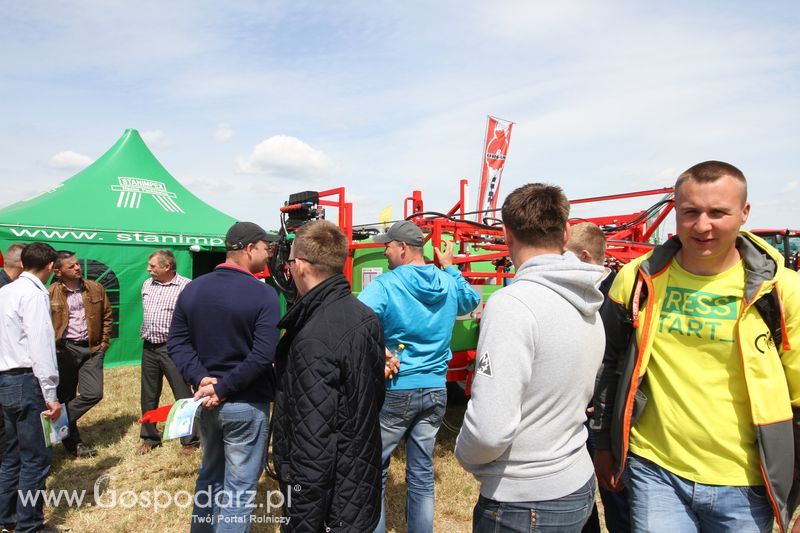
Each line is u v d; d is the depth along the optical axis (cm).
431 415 286
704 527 172
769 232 1046
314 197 409
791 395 160
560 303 152
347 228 454
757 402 157
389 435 278
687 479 168
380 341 196
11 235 764
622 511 240
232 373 237
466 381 445
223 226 1064
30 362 295
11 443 309
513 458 153
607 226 588
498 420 141
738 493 162
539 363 148
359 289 452
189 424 230
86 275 820
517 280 159
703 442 165
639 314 182
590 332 159
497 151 1069
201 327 246
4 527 313
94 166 1089
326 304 188
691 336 169
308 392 172
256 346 240
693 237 162
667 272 179
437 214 444
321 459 169
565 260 157
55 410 296
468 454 151
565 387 152
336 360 175
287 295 408
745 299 160
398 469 420
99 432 506
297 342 179
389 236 301
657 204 540
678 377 172
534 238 162
